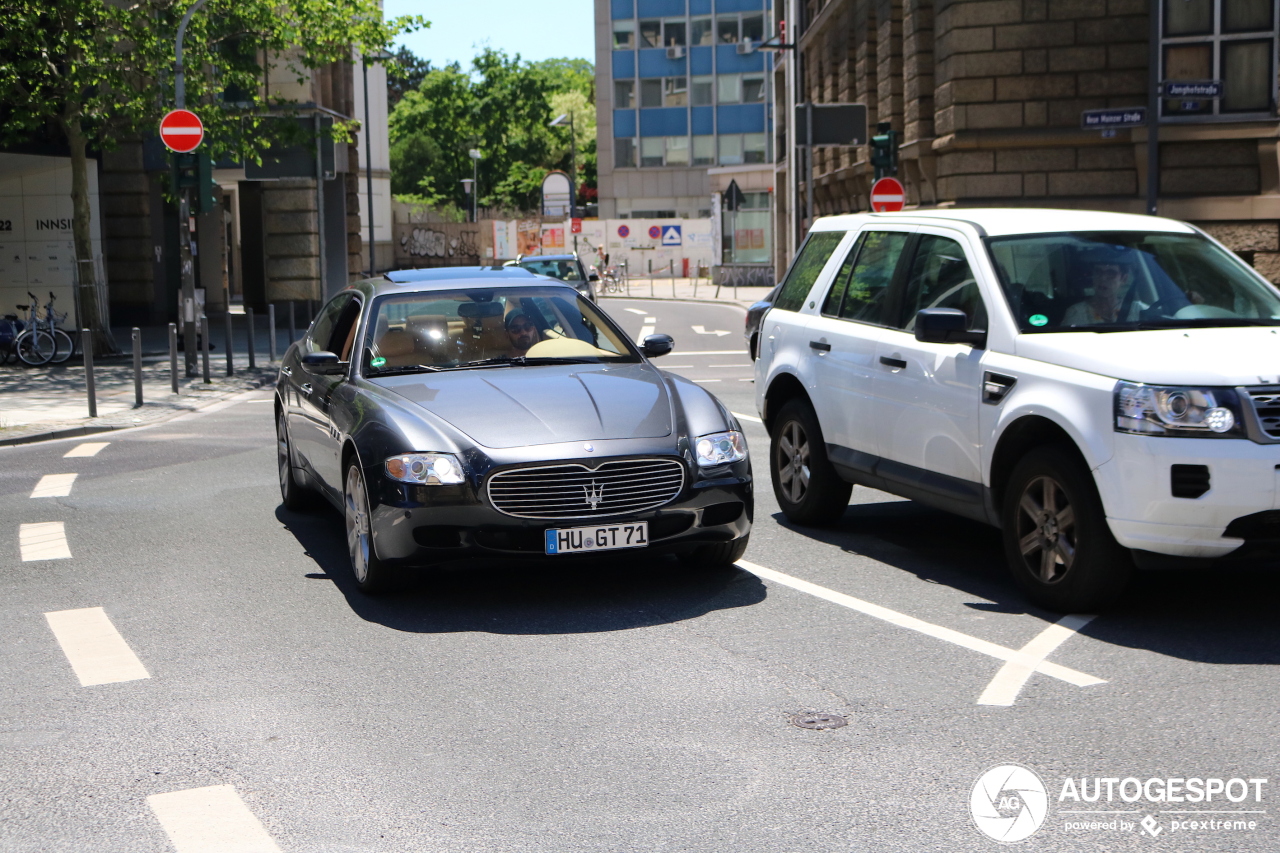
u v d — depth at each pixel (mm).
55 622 6773
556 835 4039
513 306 8266
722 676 5594
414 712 5223
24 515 9812
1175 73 23688
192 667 5910
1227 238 23516
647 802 4281
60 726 5160
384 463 6766
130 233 34531
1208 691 5270
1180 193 23844
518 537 6594
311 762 4703
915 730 4895
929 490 7352
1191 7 23484
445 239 77375
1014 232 7316
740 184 59906
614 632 6316
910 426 7492
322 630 6477
